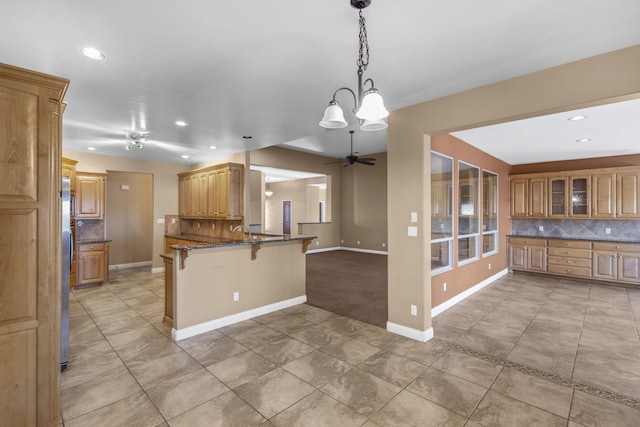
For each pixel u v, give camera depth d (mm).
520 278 6254
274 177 12031
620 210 5645
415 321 3314
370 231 9594
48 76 1813
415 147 3268
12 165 1719
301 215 12445
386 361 2836
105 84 2732
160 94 2969
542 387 2439
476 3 1667
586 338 3369
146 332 3516
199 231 7000
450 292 4438
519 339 3338
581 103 2312
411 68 2449
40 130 1807
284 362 2818
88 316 4039
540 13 1758
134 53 2217
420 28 1910
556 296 4969
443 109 3041
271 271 4211
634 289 5410
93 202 5922
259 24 1874
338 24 1879
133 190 7457
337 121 2027
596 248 5785
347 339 3312
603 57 2223
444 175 4340
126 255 7363
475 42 2074
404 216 3383
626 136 4469
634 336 3428
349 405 2209
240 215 5863
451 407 2188
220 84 2746
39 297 1811
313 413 2125
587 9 1718
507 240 6758
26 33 1957
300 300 4555
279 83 2730
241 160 5898
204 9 1727
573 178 6102
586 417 2090
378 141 7188
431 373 2635
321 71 2504
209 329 3557
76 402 2246
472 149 5082
